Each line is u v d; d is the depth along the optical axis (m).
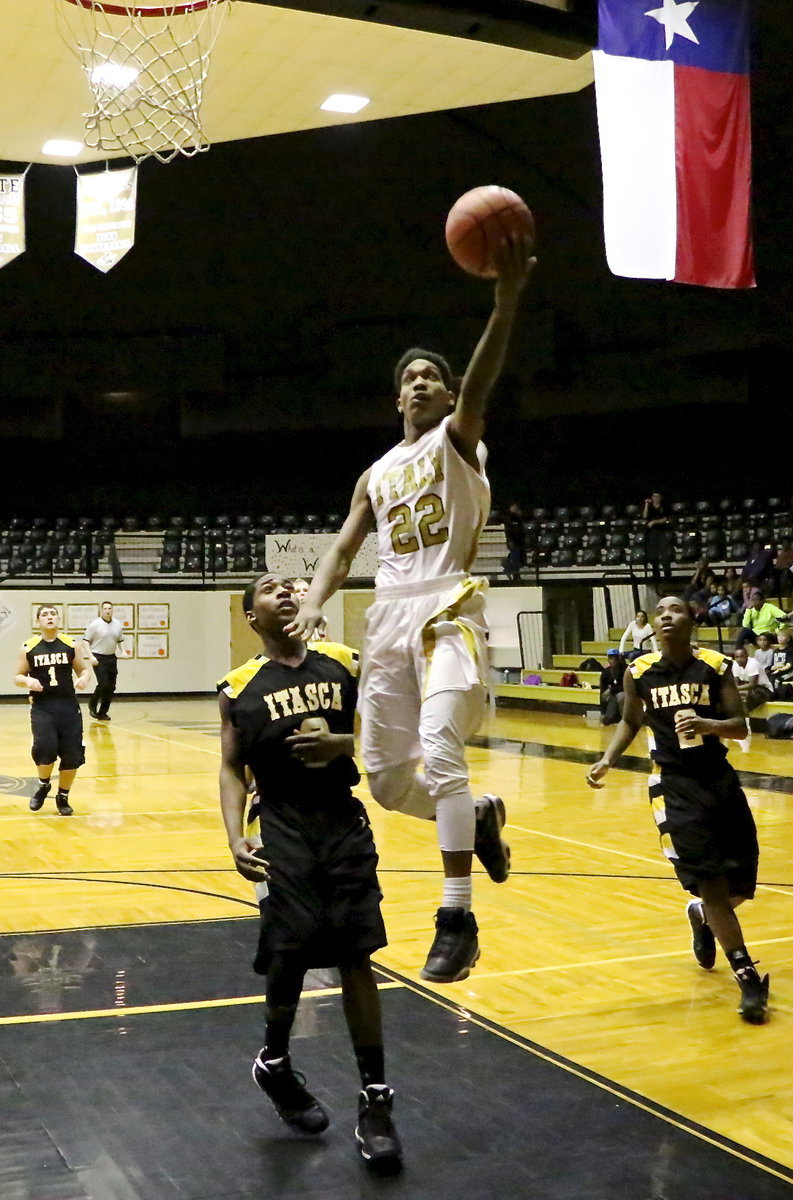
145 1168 3.60
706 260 8.48
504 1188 3.48
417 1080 4.33
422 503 3.43
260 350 27.84
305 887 3.78
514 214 3.02
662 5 8.52
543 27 8.54
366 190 21.98
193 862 8.48
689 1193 3.44
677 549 24.78
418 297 25.88
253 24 9.25
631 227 8.32
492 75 10.44
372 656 3.49
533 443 27.67
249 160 20.75
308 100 10.95
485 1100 4.15
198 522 28.56
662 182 8.41
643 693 5.56
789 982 5.61
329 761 3.83
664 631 5.51
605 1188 3.48
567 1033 4.88
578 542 26.05
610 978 5.67
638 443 26.91
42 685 10.50
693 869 5.25
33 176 20.67
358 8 8.19
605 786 12.30
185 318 26.73
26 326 26.64
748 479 26.05
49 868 8.25
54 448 28.11
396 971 5.73
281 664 4.02
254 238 23.62
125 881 7.82
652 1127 3.92
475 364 3.22
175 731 18.77
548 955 6.06
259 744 3.90
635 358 25.22
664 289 24.05
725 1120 4.00
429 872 8.01
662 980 5.64
